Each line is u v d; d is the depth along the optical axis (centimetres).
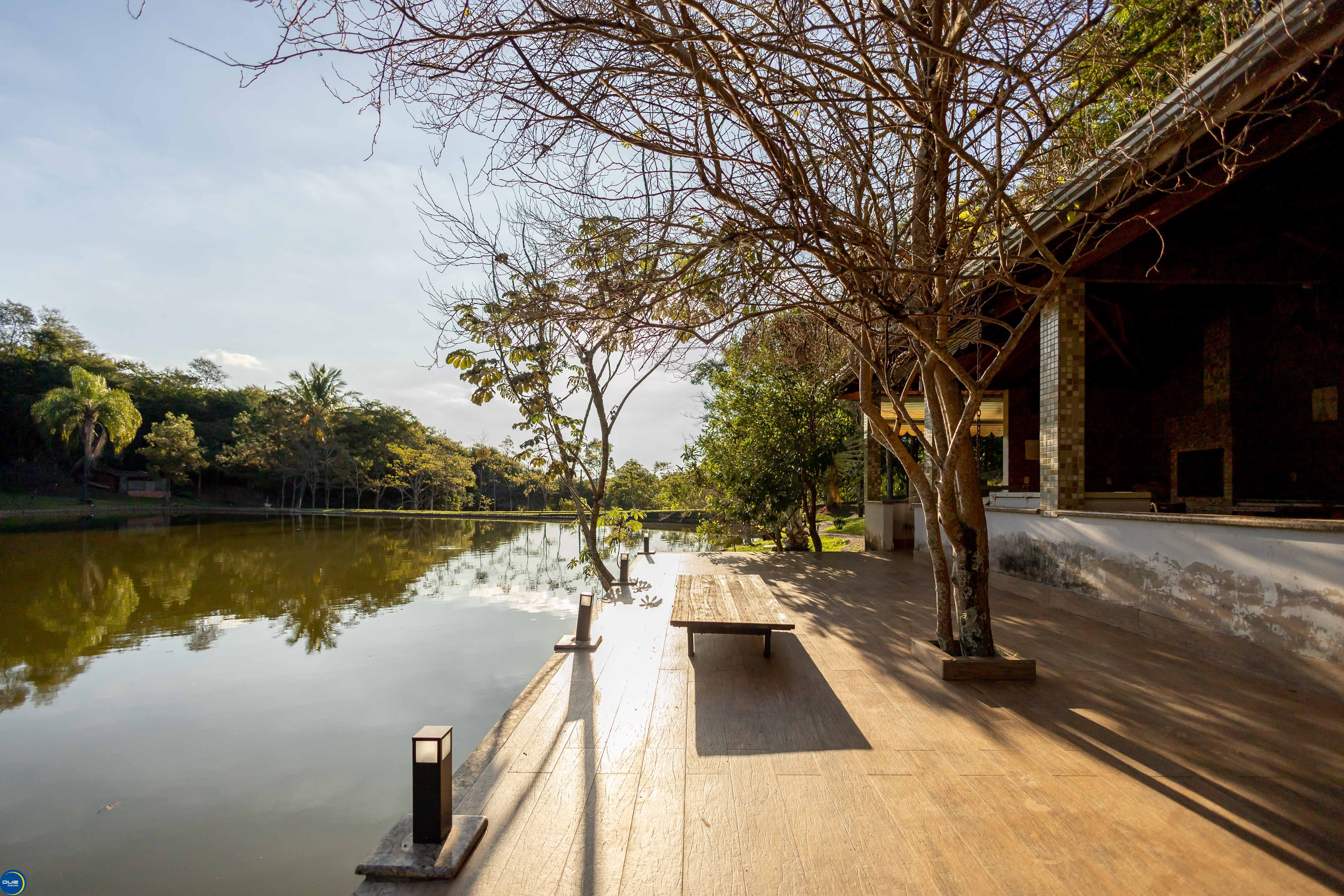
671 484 1465
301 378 4600
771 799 254
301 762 451
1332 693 358
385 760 454
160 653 727
